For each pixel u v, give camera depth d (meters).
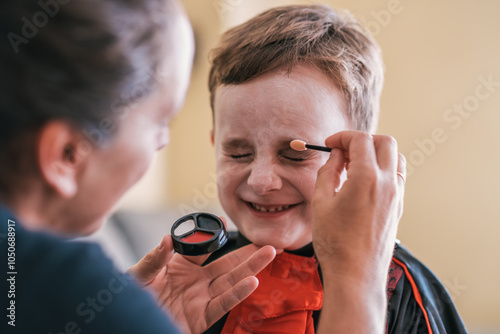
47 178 0.45
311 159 0.73
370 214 0.54
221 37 0.90
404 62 1.90
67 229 0.51
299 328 0.72
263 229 0.78
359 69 0.80
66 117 0.44
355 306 0.51
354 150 0.58
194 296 0.74
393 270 0.78
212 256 0.92
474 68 1.83
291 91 0.72
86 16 0.42
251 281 0.69
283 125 0.72
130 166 0.50
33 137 0.44
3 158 0.44
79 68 0.43
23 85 0.42
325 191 0.58
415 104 1.91
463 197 1.86
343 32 0.82
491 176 1.83
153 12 0.47
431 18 1.85
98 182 0.49
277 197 0.76
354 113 0.79
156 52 0.48
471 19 1.81
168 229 1.61
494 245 1.85
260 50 0.75
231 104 0.75
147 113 0.50
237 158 0.78
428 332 0.72
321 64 0.74
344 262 0.54
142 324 0.43
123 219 1.62
